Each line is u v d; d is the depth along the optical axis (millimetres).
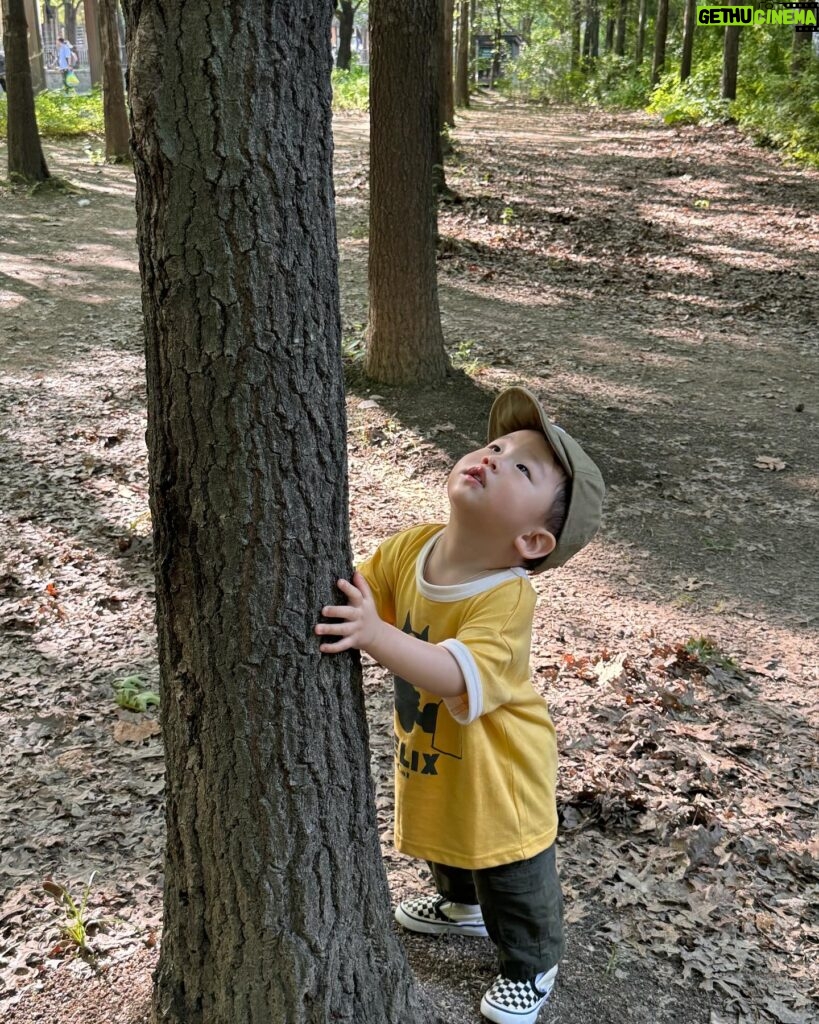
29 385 7562
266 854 1820
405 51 6801
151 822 3164
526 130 26359
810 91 21281
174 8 1501
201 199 1561
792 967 2688
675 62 32062
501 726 1973
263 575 1705
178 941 1977
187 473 1685
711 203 15609
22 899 2805
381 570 2186
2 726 3676
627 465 6590
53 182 15875
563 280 11430
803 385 8266
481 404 7379
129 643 4289
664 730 3781
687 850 3094
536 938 2166
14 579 4762
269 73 1544
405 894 2842
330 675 1825
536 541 1925
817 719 3984
